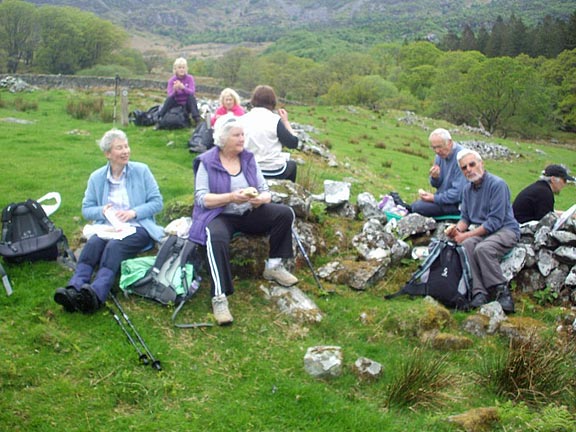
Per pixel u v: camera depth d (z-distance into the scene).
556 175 6.77
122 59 78.38
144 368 4.53
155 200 5.96
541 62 84.50
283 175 7.13
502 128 62.91
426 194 7.41
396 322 5.36
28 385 4.23
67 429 3.87
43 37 71.69
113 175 5.93
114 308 5.19
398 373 4.71
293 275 6.13
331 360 4.67
